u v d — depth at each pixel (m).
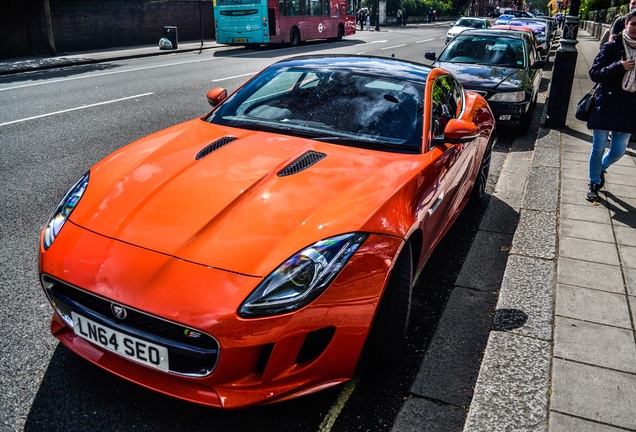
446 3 74.75
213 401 2.22
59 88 11.34
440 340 3.04
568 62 7.99
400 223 2.62
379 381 2.76
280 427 2.41
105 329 2.29
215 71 14.47
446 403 2.55
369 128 3.38
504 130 8.58
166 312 2.13
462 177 4.06
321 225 2.41
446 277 3.91
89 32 20.44
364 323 2.37
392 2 56.41
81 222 2.55
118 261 2.29
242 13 21.45
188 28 26.23
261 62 16.94
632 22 4.66
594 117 4.91
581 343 2.96
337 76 3.83
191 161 2.95
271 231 2.38
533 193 5.32
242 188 2.65
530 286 3.56
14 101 9.73
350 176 2.83
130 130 7.66
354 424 2.46
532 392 2.57
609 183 5.70
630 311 3.30
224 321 2.11
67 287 2.39
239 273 2.20
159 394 2.57
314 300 2.22
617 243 4.25
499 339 2.97
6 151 6.50
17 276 3.62
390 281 2.60
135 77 13.17
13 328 3.03
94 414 2.43
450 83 4.43
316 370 2.33
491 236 4.52
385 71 3.93
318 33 25.88
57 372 2.69
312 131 3.37
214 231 2.38
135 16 22.62
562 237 4.34
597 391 2.59
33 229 4.36
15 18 17.42
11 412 2.41
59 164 6.05
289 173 2.80
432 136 3.46
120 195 2.67
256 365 2.22
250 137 3.27
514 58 9.02
